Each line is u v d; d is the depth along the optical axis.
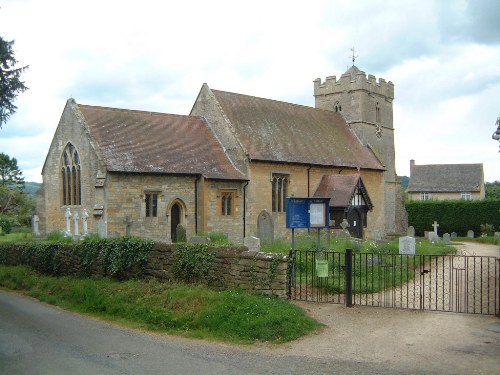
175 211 32.41
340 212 38.12
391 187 51.62
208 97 38.16
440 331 12.39
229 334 12.30
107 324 13.94
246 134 36.97
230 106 38.44
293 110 44.53
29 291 19.27
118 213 29.31
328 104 51.12
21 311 15.79
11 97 20.53
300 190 39.00
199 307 13.69
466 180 80.38
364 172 45.28
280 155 37.47
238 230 34.88
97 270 18.78
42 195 34.84
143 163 30.64
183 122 36.78
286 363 10.23
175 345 11.71
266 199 36.50
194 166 33.06
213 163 34.59
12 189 74.62
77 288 17.11
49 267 21.08
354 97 48.97
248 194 35.31
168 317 13.53
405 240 25.05
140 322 13.88
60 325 13.82
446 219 59.22
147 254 17.16
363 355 10.69
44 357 10.75
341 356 10.65
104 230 27.66
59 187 33.25
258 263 14.90
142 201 30.30
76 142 31.58
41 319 14.59
